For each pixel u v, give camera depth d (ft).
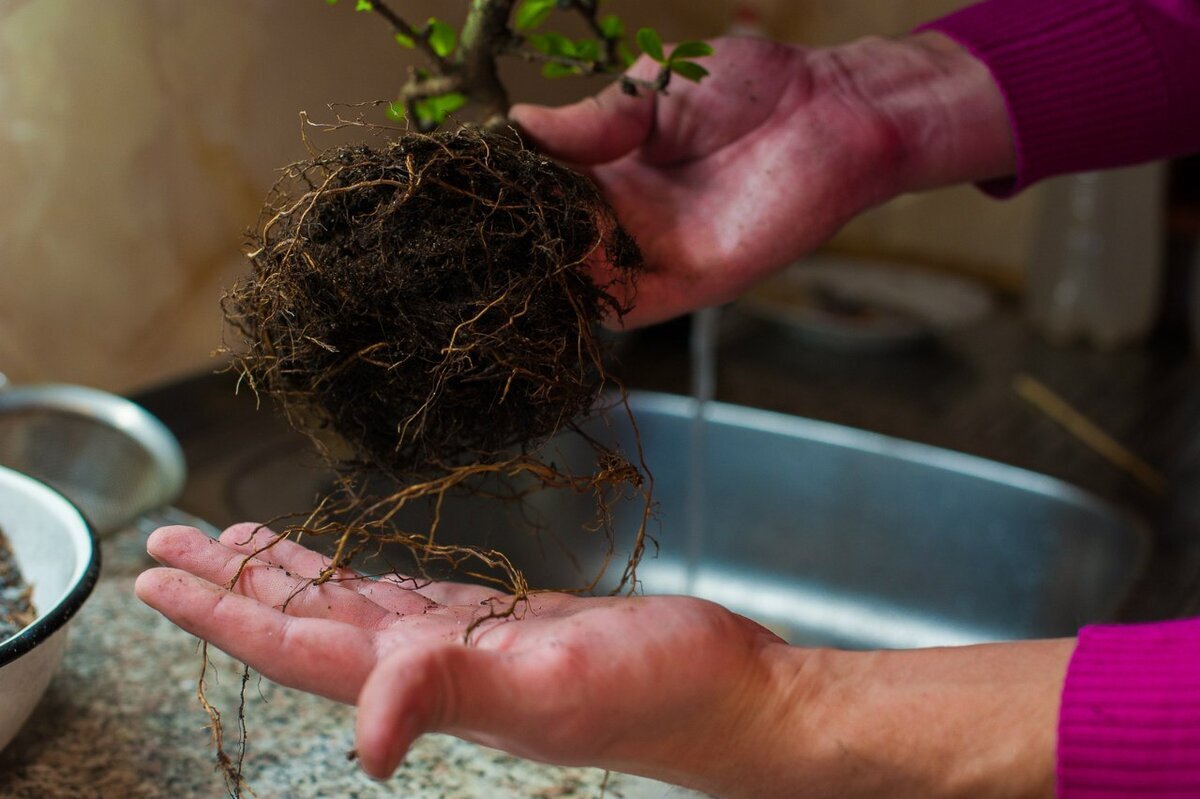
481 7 1.63
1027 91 1.84
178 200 2.38
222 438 2.35
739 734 1.36
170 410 2.40
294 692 1.72
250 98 2.39
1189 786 1.30
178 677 1.73
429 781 1.60
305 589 1.44
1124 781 1.32
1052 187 3.00
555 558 2.30
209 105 2.35
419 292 1.45
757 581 2.44
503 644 1.33
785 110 1.81
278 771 1.60
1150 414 2.65
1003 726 1.36
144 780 1.57
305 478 2.27
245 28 2.33
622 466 1.54
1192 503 2.28
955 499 2.35
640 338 2.90
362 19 2.44
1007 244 3.47
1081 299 3.01
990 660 1.40
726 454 2.47
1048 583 2.27
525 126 1.72
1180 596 2.00
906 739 1.36
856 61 1.86
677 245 1.77
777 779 1.39
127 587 1.91
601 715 1.29
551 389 1.50
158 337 2.44
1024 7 1.90
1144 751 1.31
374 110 2.39
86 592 1.51
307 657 1.31
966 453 2.41
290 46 2.39
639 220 1.78
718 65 1.78
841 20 3.41
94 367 2.38
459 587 1.54
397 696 1.18
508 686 1.25
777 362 2.91
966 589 2.33
